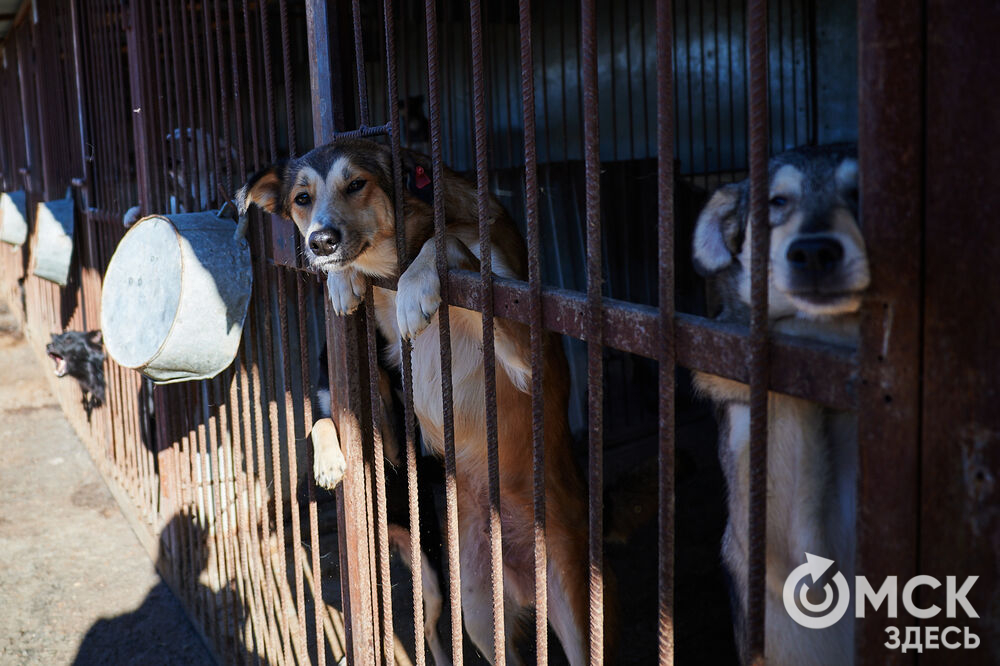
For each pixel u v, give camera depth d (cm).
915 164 96
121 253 336
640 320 139
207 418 425
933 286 95
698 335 129
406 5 747
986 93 89
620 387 608
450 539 206
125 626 451
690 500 492
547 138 729
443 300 204
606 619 302
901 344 99
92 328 664
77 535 554
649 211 625
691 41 830
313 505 281
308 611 423
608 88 834
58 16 675
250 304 325
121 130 490
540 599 172
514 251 316
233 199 326
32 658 427
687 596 392
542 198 597
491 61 824
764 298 115
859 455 105
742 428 197
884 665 104
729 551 221
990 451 92
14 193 876
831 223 141
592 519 151
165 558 488
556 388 321
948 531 96
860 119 102
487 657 343
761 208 114
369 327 244
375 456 240
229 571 389
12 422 760
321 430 292
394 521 366
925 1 93
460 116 795
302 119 735
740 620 209
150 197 421
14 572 510
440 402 329
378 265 281
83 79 578
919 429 98
